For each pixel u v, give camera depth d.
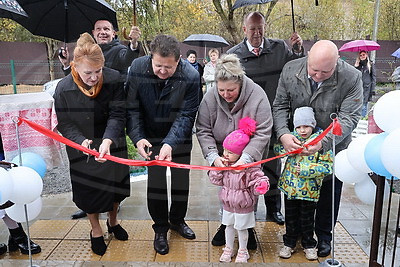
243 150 2.20
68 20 2.80
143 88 2.27
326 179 2.39
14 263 2.21
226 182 2.25
